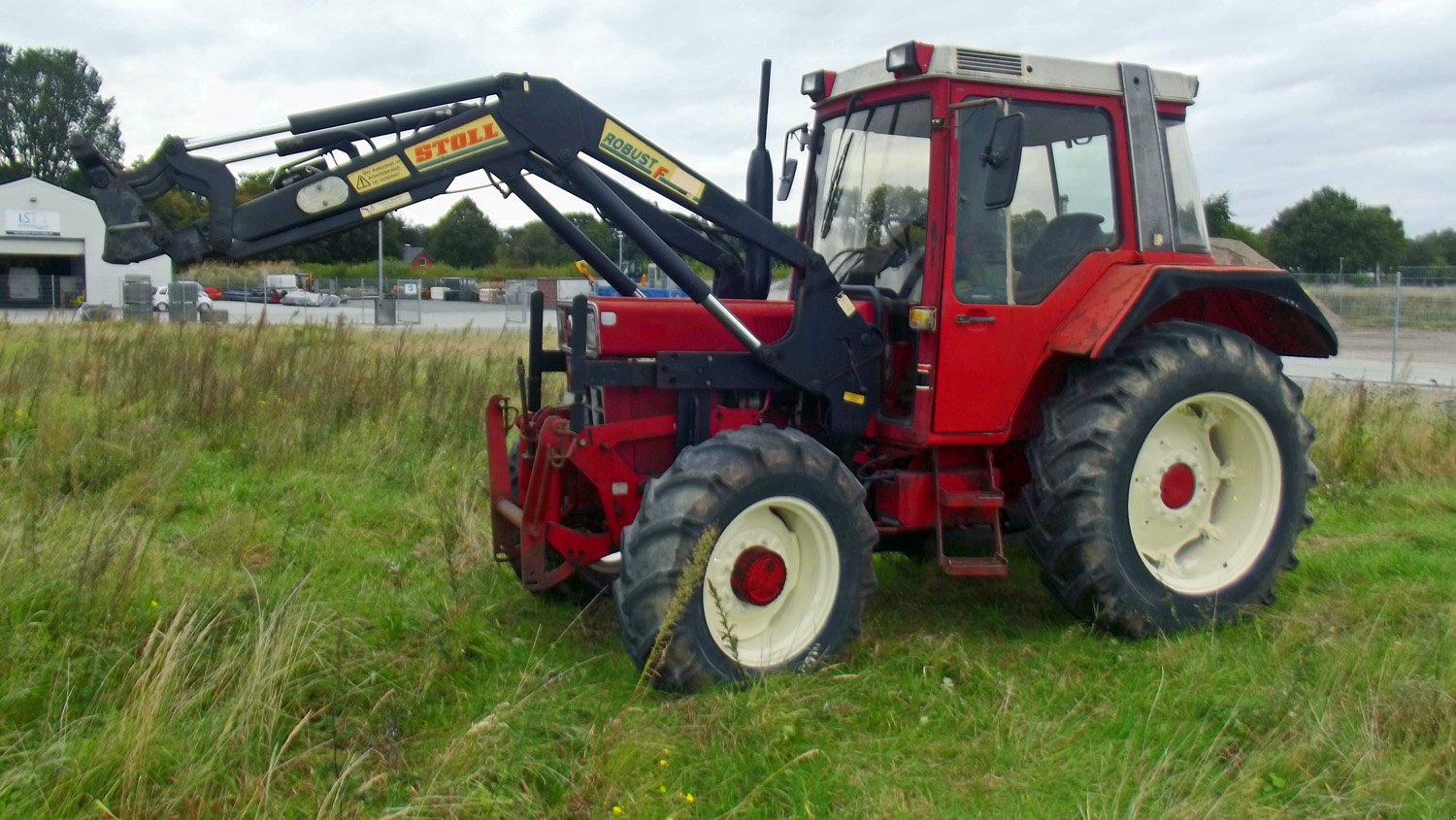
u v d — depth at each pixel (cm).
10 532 435
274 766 292
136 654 352
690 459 382
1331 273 3875
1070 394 441
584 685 376
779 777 313
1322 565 532
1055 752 332
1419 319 2084
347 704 342
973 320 425
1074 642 428
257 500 604
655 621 364
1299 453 473
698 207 412
